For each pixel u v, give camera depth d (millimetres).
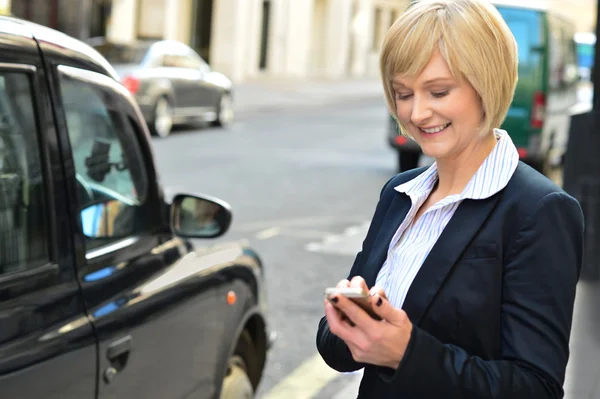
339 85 43656
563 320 1911
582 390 5484
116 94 3416
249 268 4215
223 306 3879
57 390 2738
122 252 3258
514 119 13742
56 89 3025
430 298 1984
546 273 1918
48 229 2889
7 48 2834
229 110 23094
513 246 1954
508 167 2012
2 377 2527
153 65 19906
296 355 6344
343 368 2258
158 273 3428
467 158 2074
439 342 1890
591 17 48438
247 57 39875
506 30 1997
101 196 3201
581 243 1977
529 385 1867
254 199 12555
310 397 5594
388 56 2031
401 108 2062
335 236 10391
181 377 3504
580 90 22859
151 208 3570
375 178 15281
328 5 49281
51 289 2842
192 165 15648
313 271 8719
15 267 2732
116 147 3377
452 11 1973
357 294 1800
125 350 3068
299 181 14438
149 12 33375
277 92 35188
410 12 2020
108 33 31047
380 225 2287
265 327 4461
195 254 3816
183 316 3490
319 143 20438
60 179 2977
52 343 2730
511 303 1938
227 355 3938
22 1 21297
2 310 2635
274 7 42531
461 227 2002
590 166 8633
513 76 2016
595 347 6340
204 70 21797
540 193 1965
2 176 2762
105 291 3061
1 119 2779
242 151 18078
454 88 1987
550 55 13797
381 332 1829
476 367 1878
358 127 24891
